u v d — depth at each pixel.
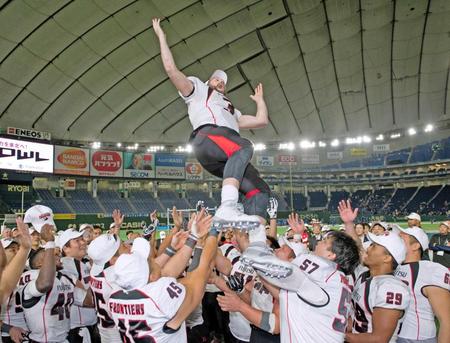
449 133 48.66
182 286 3.13
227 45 29.58
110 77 29.02
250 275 4.74
